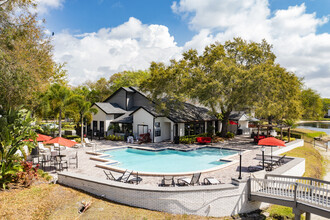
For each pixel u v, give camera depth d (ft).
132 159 75.00
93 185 42.73
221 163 68.74
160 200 38.27
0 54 43.62
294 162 60.75
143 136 100.53
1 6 49.29
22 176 45.09
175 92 104.53
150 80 101.04
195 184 45.06
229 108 107.45
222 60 97.81
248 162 64.49
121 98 130.31
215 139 104.94
